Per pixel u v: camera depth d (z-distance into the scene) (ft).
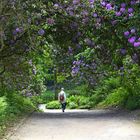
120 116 62.85
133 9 35.47
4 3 33.53
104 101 104.83
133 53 38.70
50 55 65.51
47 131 45.29
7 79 69.41
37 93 102.99
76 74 78.33
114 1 37.11
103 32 40.22
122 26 37.09
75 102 134.62
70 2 38.50
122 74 75.20
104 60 50.98
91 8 38.22
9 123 53.21
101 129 46.01
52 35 46.91
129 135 40.11
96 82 93.35
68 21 40.68
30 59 58.13
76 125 51.24
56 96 171.63
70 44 47.85
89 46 44.01
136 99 72.90
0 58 46.11
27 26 36.32
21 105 84.12
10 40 42.16
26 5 36.27
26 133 43.78
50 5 38.24
